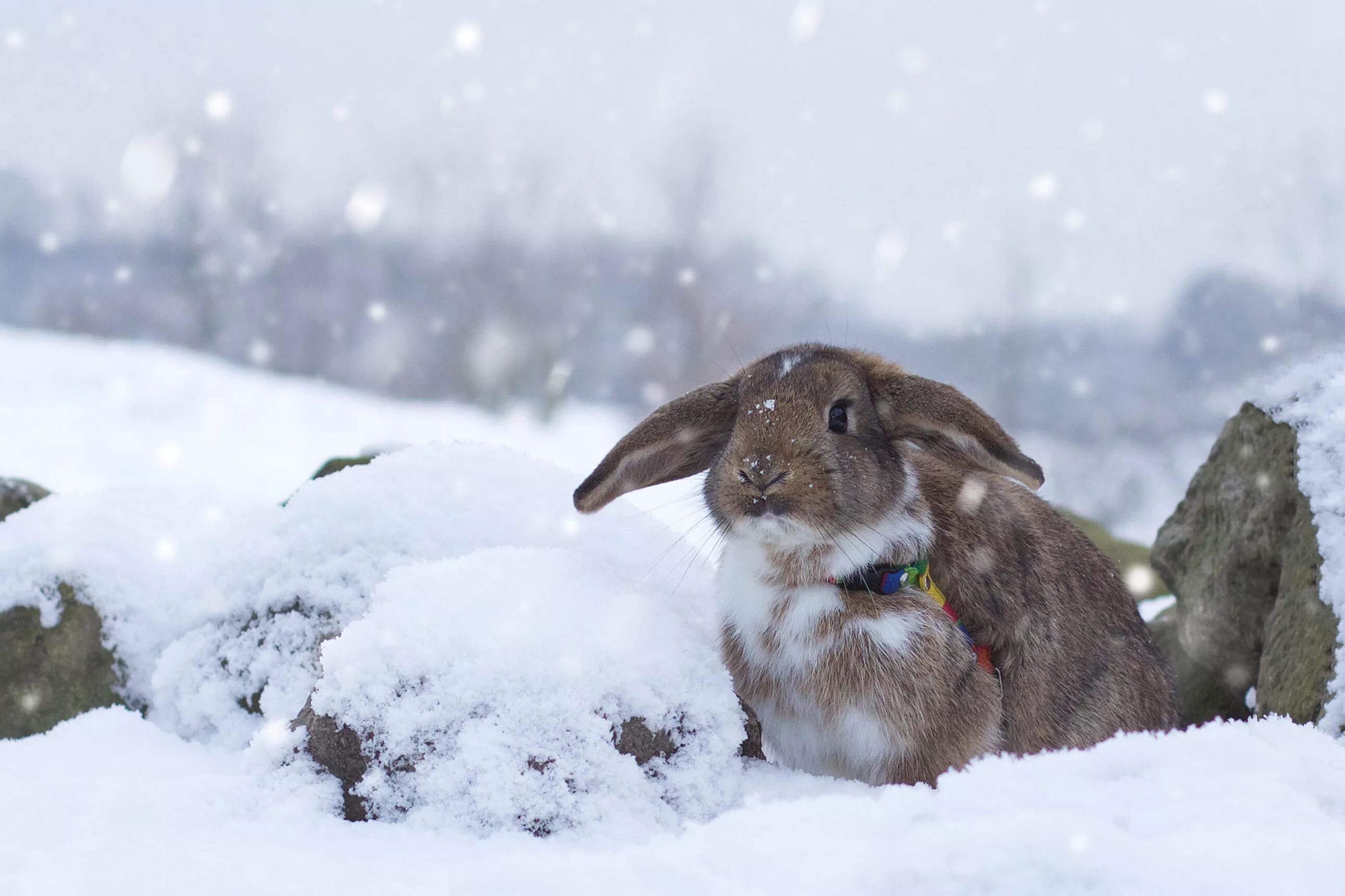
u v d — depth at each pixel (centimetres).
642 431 424
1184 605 564
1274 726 313
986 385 1858
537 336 2125
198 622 466
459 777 325
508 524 475
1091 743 441
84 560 484
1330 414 509
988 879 218
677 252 2206
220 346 2297
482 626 351
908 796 267
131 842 288
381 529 464
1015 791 262
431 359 2150
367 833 314
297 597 450
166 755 405
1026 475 393
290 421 1455
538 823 322
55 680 466
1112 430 1700
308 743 338
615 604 378
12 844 285
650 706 350
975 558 429
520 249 2331
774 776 368
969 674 401
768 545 404
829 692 399
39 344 1736
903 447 434
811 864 238
